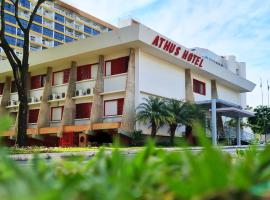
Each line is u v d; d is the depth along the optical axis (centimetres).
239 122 3772
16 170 78
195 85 3628
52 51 3244
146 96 2920
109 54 3047
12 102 3769
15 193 65
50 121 3406
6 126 87
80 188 76
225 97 4316
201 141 84
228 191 68
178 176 90
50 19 7175
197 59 3344
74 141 3041
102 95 3023
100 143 2908
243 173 80
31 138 3400
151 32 2720
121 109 2897
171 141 2748
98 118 2959
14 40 6575
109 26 8231
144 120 2602
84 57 3166
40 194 62
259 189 70
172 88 3222
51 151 1426
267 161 86
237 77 4259
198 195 69
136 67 2833
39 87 3612
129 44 2759
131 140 2708
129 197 74
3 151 84
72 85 3238
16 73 2220
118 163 97
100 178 87
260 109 4712
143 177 91
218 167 69
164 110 2625
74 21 7606
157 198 80
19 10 6700
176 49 3020
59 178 98
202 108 3145
